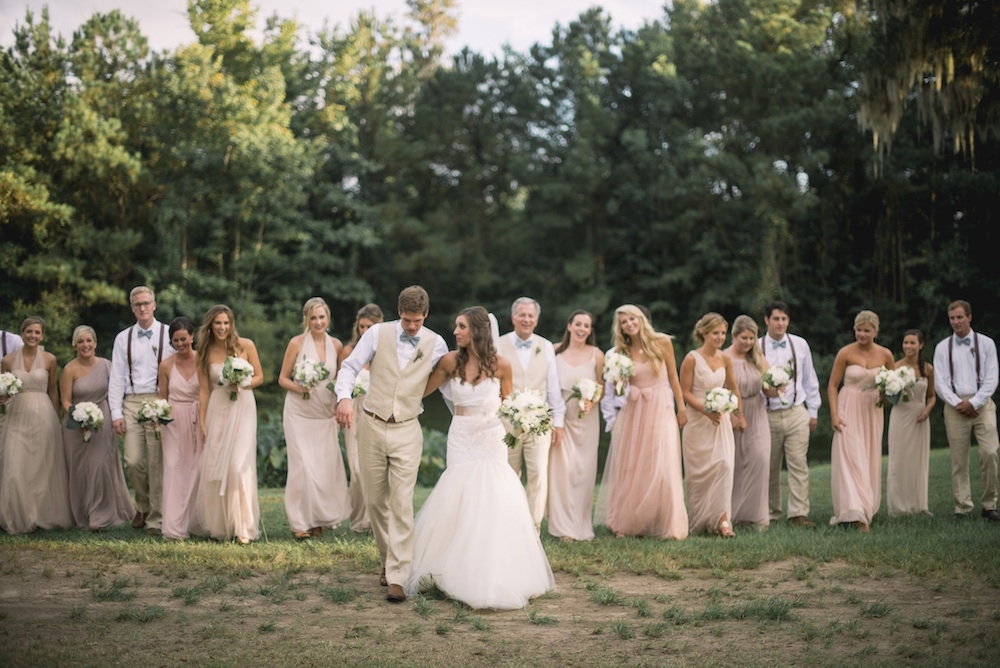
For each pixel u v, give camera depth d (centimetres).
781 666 464
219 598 586
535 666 464
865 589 613
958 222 3173
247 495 762
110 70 3472
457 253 4016
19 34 3281
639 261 3744
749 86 3475
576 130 3866
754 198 3256
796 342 891
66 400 859
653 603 586
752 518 859
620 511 818
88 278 3203
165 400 803
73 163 3172
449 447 629
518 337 792
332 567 663
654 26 3991
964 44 1422
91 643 490
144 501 853
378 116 4106
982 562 664
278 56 3788
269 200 3453
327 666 460
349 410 604
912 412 899
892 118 1526
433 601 586
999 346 2991
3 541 756
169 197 3338
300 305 3550
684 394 834
